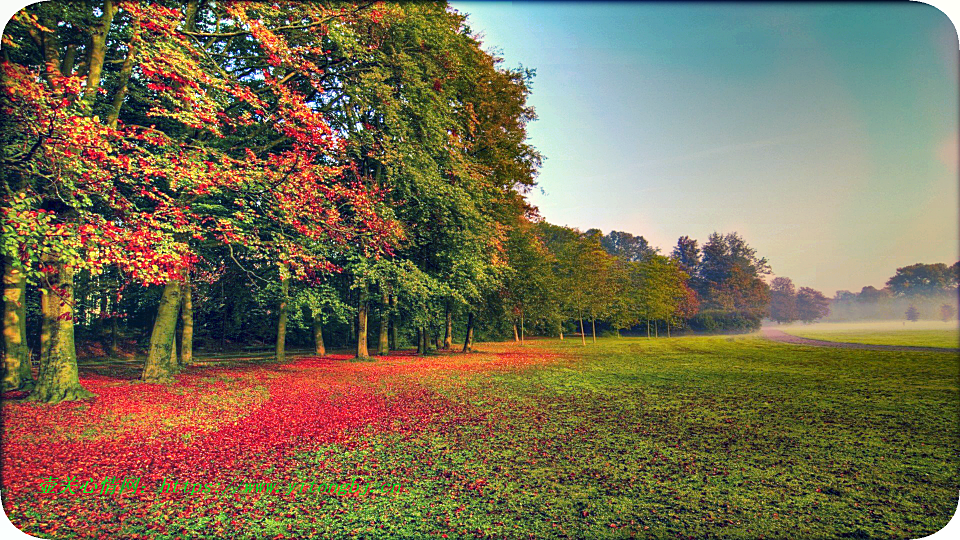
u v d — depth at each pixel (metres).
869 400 11.99
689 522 4.99
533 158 28.84
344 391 13.76
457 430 9.06
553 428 9.20
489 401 12.25
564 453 7.52
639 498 5.65
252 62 14.38
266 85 13.27
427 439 8.40
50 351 10.69
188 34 11.27
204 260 17.73
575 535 4.71
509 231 28.64
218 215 13.51
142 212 10.50
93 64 10.76
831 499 5.59
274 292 19.16
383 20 15.29
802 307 80.94
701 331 71.44
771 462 6.98
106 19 10.86
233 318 33.72
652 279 59.38
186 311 19.73
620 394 13.36
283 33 13.65
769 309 81.81
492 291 27.84
